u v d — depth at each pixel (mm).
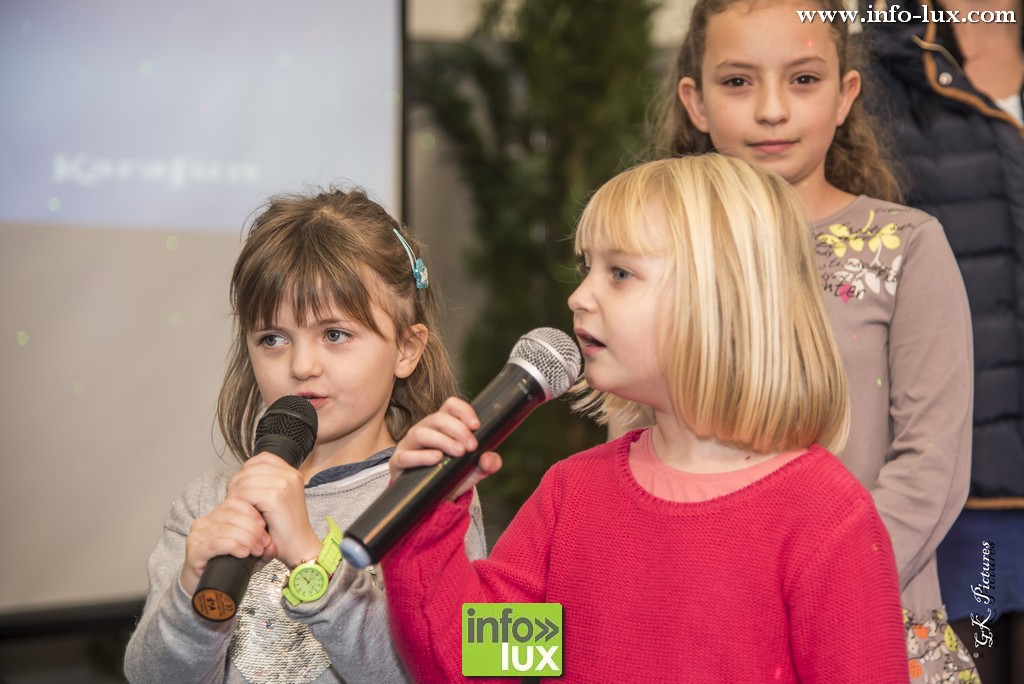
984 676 1905
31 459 3590
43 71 3605
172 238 3738
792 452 1146
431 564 1113
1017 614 1924
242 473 1183
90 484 3643
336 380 1397
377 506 1056
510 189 4805
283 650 1395
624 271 1159
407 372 1532
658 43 5016
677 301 1117
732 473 1154
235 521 1134
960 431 1637
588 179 4773
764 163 1818
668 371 1132
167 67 3740
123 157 3693
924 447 1621
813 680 1031
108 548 3652
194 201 3768
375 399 1438
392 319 1483
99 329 3660
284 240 1447
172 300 3736
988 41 2047
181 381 3738
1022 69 2057
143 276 3705
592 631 1148
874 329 1720
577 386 1451
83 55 3650
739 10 1824
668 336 1129
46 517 3602
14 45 3584
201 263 3768
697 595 1094
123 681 3590
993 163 1960
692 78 1952
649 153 2320
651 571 1128
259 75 3852
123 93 3691
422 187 5027
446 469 1072
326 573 1191
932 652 1639
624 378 1161
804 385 1118
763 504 1110
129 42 3703
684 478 1173
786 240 1150
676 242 1128
